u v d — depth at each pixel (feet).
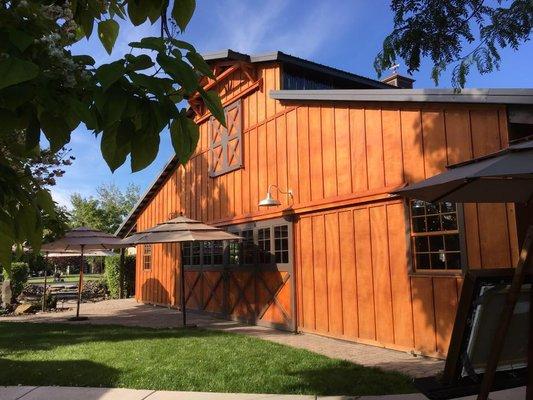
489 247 19.93
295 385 17.38
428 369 19.77
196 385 17.80
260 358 21.76
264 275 34.68
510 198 14.24
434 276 22.15
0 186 4.92
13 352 24.40
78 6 6.23
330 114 29.07
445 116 22.03
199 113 44.65
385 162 25.04
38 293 64.44
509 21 12.74
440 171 22.13
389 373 18.83
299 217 31.63
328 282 28.76
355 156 27.04
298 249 31.55
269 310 33.91
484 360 9.96
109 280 66.28
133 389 17.62
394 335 24.14
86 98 4.38
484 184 13.02
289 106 32.73
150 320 39.27
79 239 39.83
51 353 23.91
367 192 25.79
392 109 24.80
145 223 58.65
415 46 14.12
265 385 17.47
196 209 45.80
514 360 10.34
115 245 40.32
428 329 22.34
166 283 50.88
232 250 39.17
